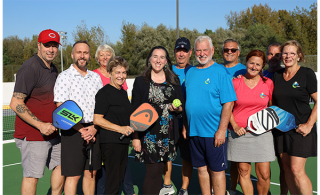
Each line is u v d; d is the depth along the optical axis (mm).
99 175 3672
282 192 3656
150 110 3102
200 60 3203
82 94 3232
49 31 3172
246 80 3355
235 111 3371
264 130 3164
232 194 3908
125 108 3146
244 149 3309
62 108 2992
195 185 4371
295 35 44844
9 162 5934
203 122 3174
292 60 3156
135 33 36844
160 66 3229
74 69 3248
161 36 35594
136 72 35969
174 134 3305
